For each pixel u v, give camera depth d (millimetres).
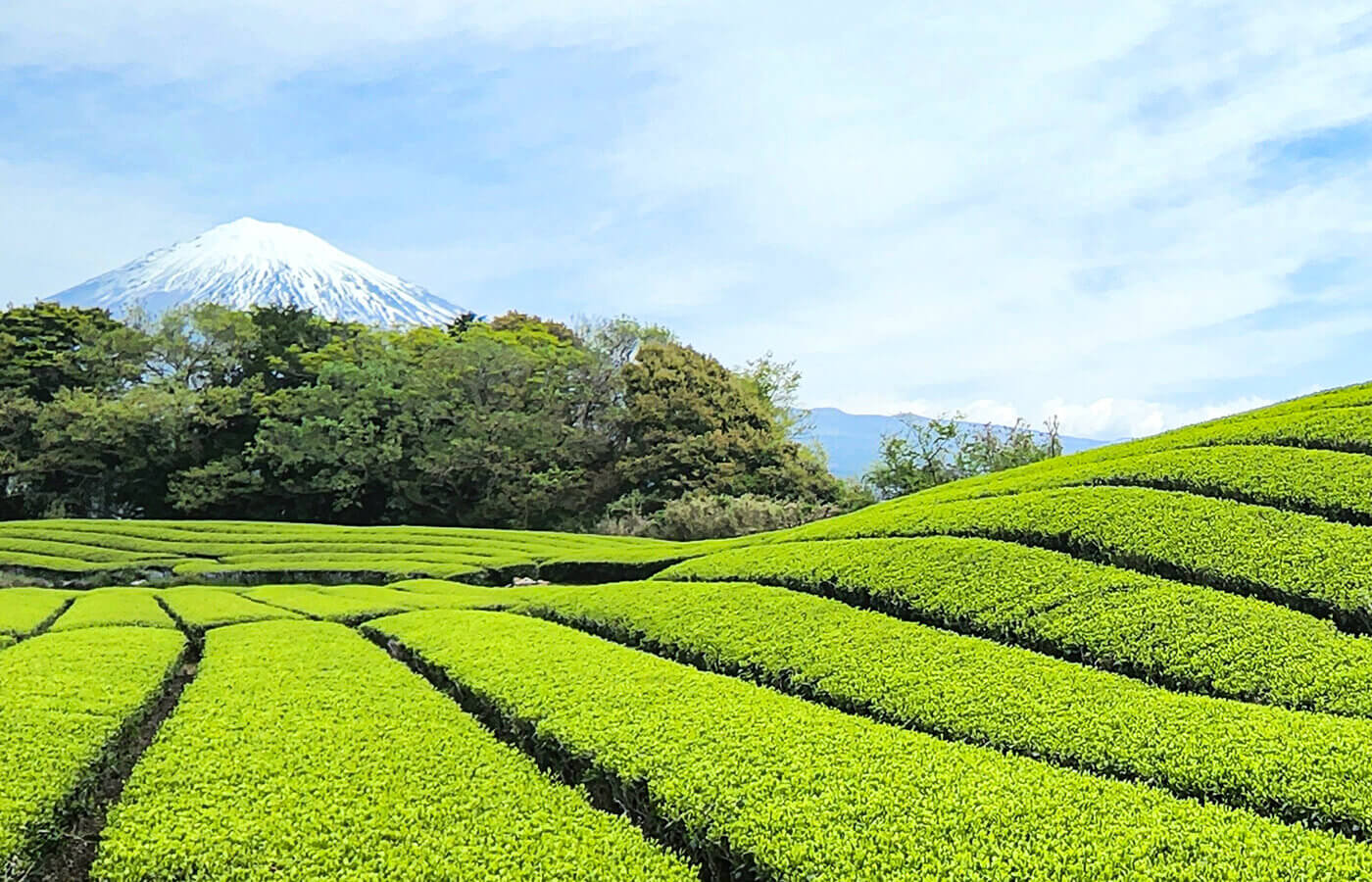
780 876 6023
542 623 15047
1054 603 11992
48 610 17938
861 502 40000
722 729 8672
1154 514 14023
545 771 8531
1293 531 12734
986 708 9273
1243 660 9867
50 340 46875
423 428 44594
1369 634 10617
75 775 7590
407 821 6801
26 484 44188
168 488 45656
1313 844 6109
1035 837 6234
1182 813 6590
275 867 6152
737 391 48219
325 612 17297
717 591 15148
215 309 48812
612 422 47844
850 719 9086
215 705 9898
